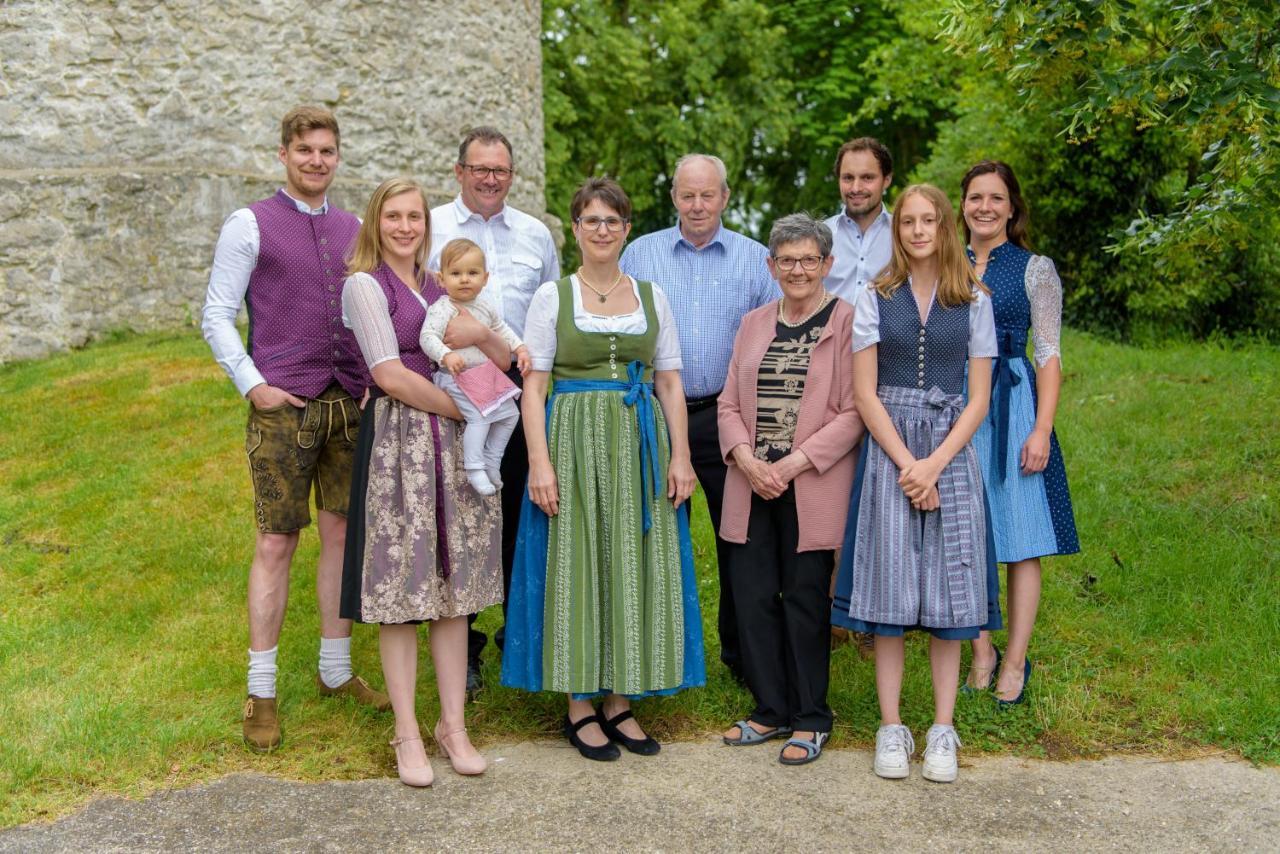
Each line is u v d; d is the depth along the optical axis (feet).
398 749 11.05
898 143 59.98
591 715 11.78
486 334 11.07
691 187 12.59
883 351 11.46
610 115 54.80
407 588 10.71
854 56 57.26
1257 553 15.84
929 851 9.59
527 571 11.61
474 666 13.24
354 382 12.19
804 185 66.59
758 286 13.01
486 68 34.55
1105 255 33.22
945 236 11.27
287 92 30.78
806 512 11.62
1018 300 12.45
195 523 17.69
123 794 10.63
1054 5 14.29
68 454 20.34
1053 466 12.60
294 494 11.90
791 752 11.37
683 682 11.55
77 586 15.87
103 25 28.58
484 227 13.35
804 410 11.72
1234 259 32.68
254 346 12.07
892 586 10.97
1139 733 11.93
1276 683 12.48
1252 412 21.67
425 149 33.27
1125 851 9.59
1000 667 12.85
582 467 11.42
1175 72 14.14
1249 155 15.58
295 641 14.16
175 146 29.50
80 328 27.91
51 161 28.27
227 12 29.81
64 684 12.87
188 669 13.29
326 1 31.14
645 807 10.41
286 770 11.22
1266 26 14.51
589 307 11.68
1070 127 15.05
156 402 22.57
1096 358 27.94
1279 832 9.90
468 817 10.23
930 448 11.19
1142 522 17.08
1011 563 12.62
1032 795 10.64
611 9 58.59
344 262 11.53
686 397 12.91
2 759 11.03
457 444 11.14
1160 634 14.05
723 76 59.11
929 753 11.05
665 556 11.53
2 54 27.68
